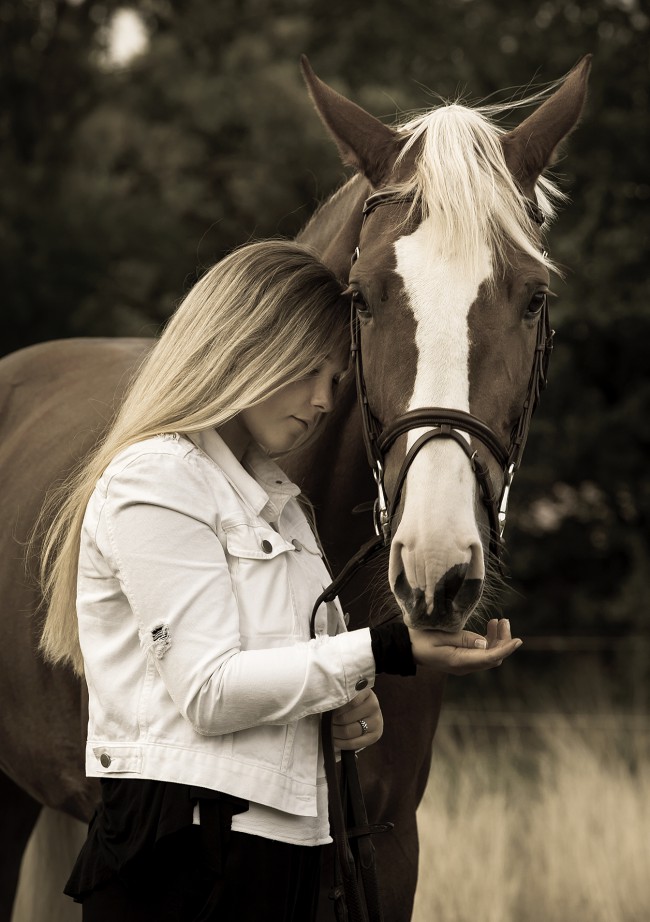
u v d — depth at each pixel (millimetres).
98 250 15508
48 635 2996
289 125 17609
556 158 3377
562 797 7520
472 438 2871
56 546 4047
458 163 3025
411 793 3871
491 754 9695
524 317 3023
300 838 2670
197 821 2578
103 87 18094
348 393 3607
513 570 14570
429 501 2750
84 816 4273
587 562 14875
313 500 3764
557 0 14961
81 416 4711
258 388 2770
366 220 3268
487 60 15328
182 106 18172
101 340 5691
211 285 2895
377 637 2615
